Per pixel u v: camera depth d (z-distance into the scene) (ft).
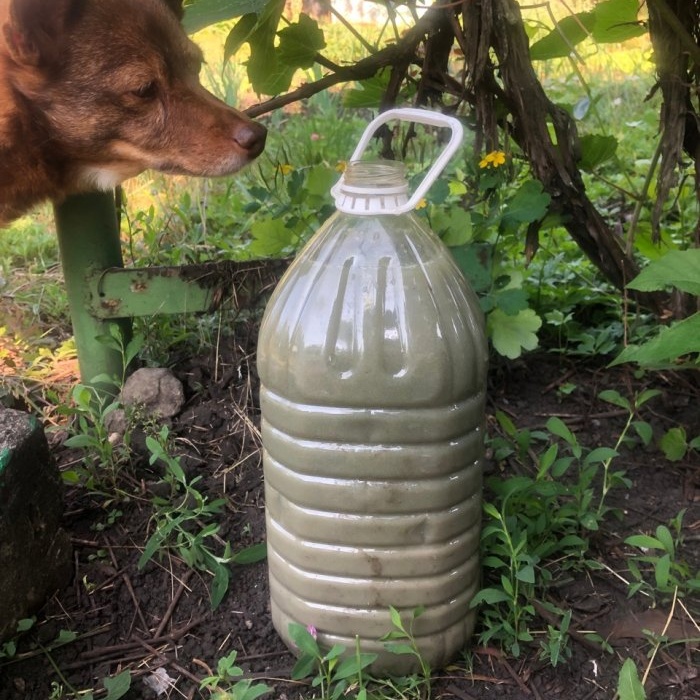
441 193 2.49
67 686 1.81
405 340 1.55
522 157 2.75
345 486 1.65
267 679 1.82
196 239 3.59
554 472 2.10
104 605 2.03
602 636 1.89
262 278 2.74
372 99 2.97
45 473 2.01
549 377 2.90
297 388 1.60
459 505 1.71
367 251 1.57
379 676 1.79
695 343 1.58
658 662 1.82
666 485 2.39
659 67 2.47
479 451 1.73
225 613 2.01
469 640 1.86
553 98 5.38
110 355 2.77
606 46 7.34
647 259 3.34
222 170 2.51
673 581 1.91
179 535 2.15
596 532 2.18
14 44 2.29
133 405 2.58
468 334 1.61
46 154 2.48
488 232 2.80
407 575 1.71
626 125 5.18
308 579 1.74
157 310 2.72
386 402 1.57
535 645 1.86
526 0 5.47
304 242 2.87
